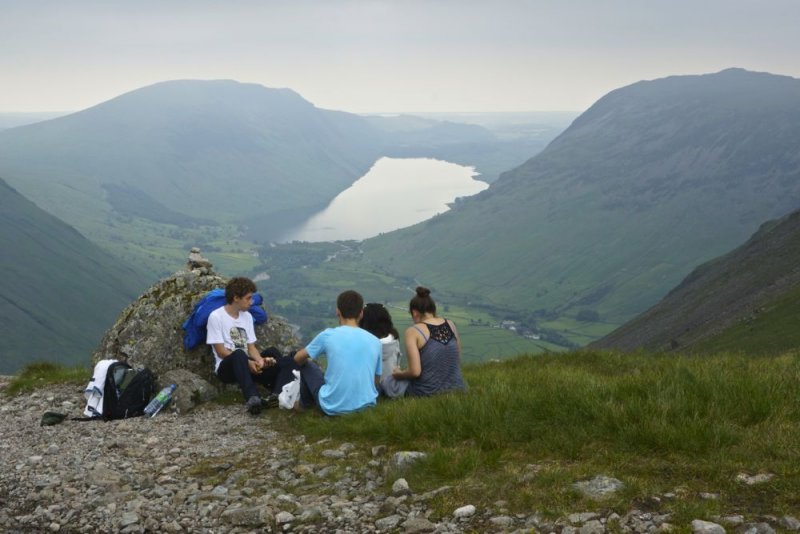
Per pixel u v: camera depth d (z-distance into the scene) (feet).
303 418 38.91
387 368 42.60
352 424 34.35
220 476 29.81
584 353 65.26
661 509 20.34
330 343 38.65
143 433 38.09
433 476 25.70
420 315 39.06
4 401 49.62
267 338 51.85
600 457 24.94
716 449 23.85
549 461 25.66
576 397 30.40
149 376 44.70
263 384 46.16
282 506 25.09
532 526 20.57
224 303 46.39
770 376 32.55
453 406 31.71
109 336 50.83
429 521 21.89
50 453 34.37
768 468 21.89
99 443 35.99
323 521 23.43
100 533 23.94
